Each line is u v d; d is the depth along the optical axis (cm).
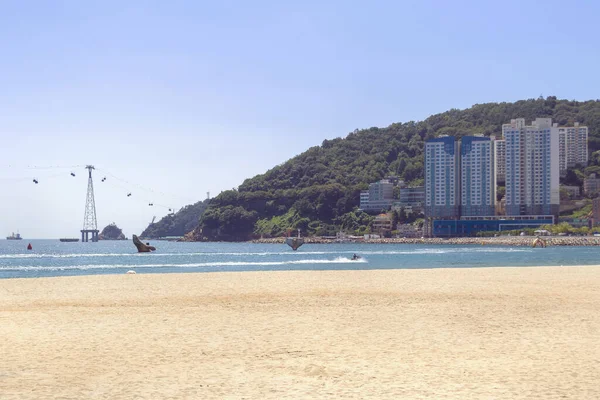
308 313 2589
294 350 1775
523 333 2050
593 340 1909
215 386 1352
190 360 1639
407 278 4594
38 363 1603
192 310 2705
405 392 1288
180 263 8738
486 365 1555
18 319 2431
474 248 19100
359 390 1307
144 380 1411
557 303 2894
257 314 2566
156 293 3488
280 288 3775
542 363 1573
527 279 4456
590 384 1348
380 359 1641
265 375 1458
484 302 2950
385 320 2370
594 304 2855
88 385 1365
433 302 2962
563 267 6153
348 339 1955
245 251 16662
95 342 1917
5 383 1383
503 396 1253
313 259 10319
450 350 1762
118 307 2825
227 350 1780
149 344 1881
